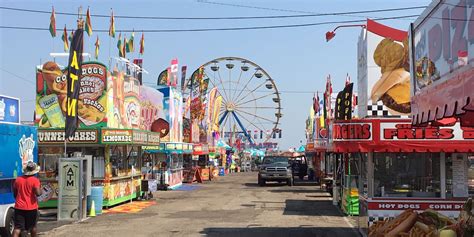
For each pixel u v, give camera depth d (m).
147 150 31.08
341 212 18.72
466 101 5.72
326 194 27.81
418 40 8.18
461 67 6.05
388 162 12.23
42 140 19.94
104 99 20.83
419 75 8.06
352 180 17.30
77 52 17.12
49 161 20.52
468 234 7.89
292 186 36.19
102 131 19.86
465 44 5.94
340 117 18.97
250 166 84.44
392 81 15.89
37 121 21.17
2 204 12.15
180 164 37.88
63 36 21.64
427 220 9.19
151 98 31.27
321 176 30.73
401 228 9.10
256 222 15.84
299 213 18.42
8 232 12.13
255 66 65.38
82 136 19.92
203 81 47.09
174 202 23.14
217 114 59.34
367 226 11.72
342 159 19.52
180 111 38.75
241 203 22.50
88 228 14.75
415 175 12.16
